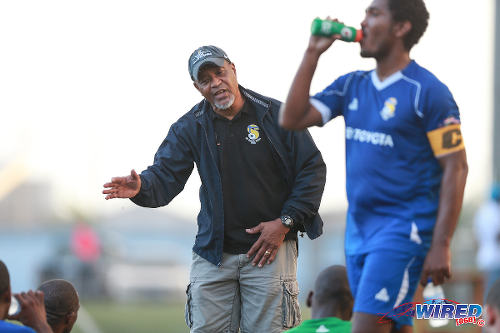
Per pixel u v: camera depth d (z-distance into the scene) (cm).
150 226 18888
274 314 1809
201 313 1831
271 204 1819
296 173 1819
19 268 14700
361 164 1320
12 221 18862
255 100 1816
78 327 4075
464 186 1270
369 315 1262
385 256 1277
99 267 7412
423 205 1293
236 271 1822
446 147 1264
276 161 1809
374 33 1312
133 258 8788
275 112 1811
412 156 1293
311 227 1847
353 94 1349
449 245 1248
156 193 1802
